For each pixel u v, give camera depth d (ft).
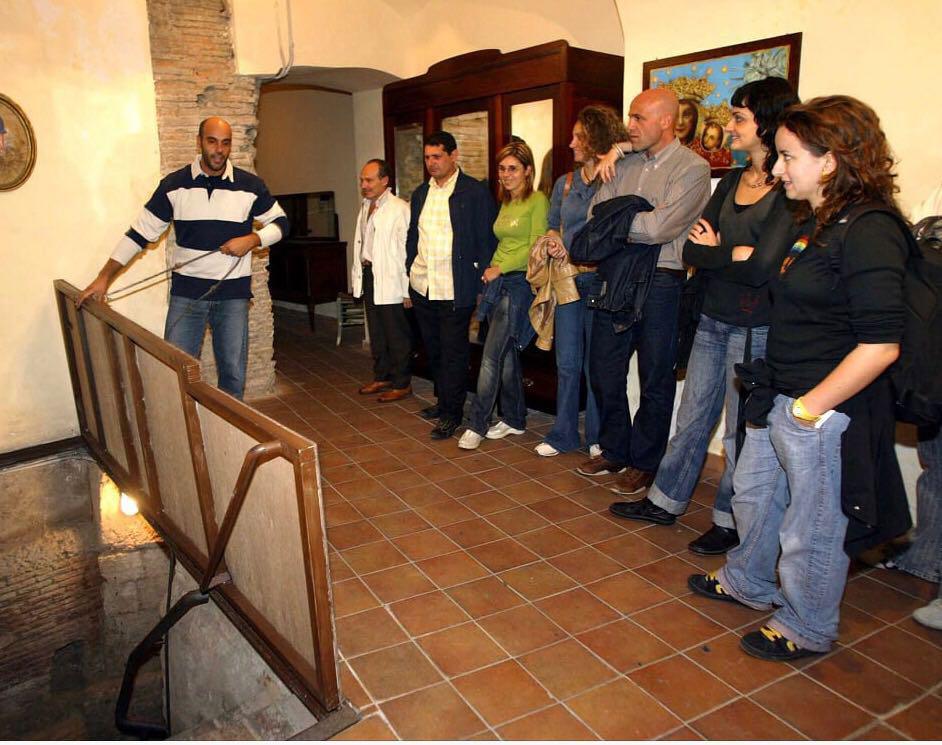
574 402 12.90
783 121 6.38
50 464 14.19
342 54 17.39
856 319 6.06
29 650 13.84
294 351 22.21
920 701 6.79
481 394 13.38
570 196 11.55
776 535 7.98
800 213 7.12
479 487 11.79
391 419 15.46
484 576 9.10
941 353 6.36
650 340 10.50
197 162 12.20
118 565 13.53
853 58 9.52
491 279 12.87
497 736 6.42
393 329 16.42
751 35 10.59
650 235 9.61
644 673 7.23
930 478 8.67
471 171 15.51
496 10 16.38
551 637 7.85
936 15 8.69
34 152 13.30
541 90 13.39
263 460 6.36
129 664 10.37
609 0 14.07
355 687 7.10
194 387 8.04
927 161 8.99
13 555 13.61
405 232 15.83
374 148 21.15
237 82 15.85
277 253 25.90
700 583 8.65
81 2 13.43
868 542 6.88
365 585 8.95
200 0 15.06
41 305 13.89
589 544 9.85
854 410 6.53
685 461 9.99
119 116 14.16
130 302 14.89
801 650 7.32
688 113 11.53
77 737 12.51
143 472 11.58
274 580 7.34
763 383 7.04
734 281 8.29
